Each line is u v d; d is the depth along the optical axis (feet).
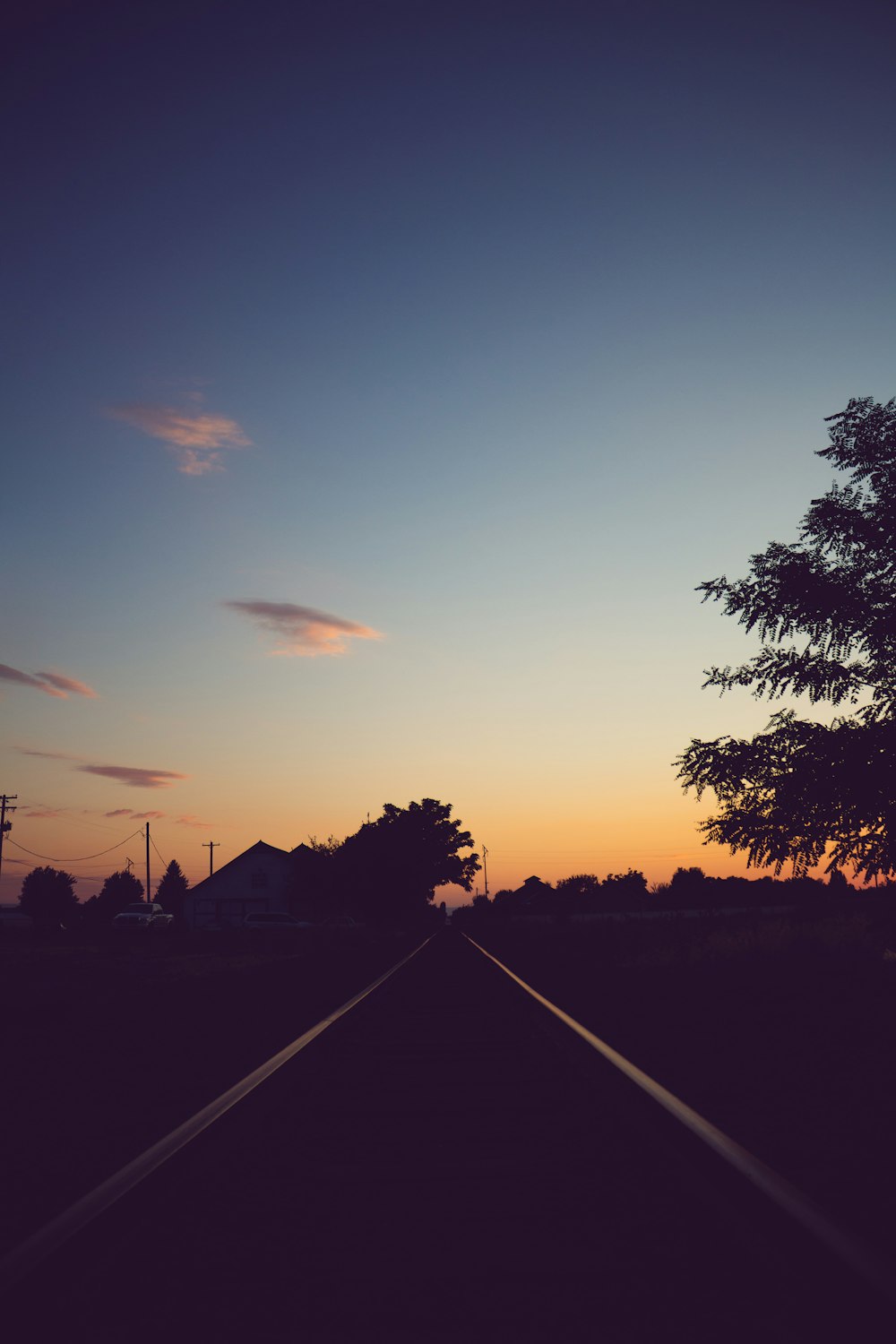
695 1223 11.46
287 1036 29.50
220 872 280.31
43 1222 12.30
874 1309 8.05
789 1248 9.68
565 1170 13.92
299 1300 9.57
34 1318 8.80
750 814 59.82
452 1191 13.00
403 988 47.88
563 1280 9.89
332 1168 14.05
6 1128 17.81
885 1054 24.40
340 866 265.95
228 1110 14.85
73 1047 29.19
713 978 46.85
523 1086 20.90
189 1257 10.77
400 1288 9.78
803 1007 34.30
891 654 58.70
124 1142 16.49
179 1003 43.32
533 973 56.13
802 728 58.65
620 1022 31.35
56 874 499.10
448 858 362.53
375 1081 21.49
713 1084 20.59
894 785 54.65
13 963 84.99
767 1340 8.54
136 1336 8.87
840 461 62.49
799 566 61.16
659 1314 9.05
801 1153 15.01
